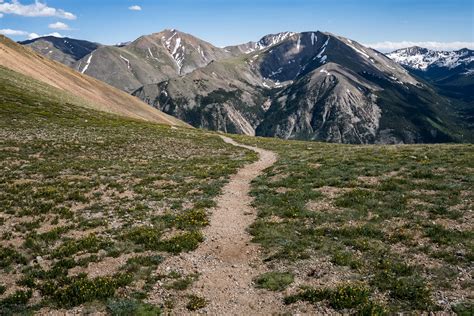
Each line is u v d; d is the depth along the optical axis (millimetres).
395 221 22656
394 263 17859
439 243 19344
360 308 14633
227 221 25547
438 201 24688
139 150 54875
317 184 31422
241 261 19891
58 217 26312
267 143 77500
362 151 48688
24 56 145375
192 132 92312
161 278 18250
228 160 48625
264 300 16141
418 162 35969
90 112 96062
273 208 26938
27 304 16406
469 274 16375
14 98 86062
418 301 14727
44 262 20094
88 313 15602
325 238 21422
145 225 24766
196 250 21344
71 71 176875
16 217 26344
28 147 49469
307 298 15820
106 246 21656
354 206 25516
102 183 35000
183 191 32375
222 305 16016
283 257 19672
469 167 31984
